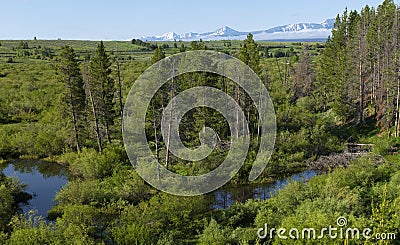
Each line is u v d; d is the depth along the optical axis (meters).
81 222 18.88
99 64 34.91
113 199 23.73
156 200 20.58
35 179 31.38
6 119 48.47
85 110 37.56
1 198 22.62
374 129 39.16
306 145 35.06
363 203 20.06
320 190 21.19
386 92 41.81
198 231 18.92
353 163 28.88
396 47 38.94
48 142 37.09
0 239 16.66
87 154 30.78
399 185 21.16
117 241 17.33
